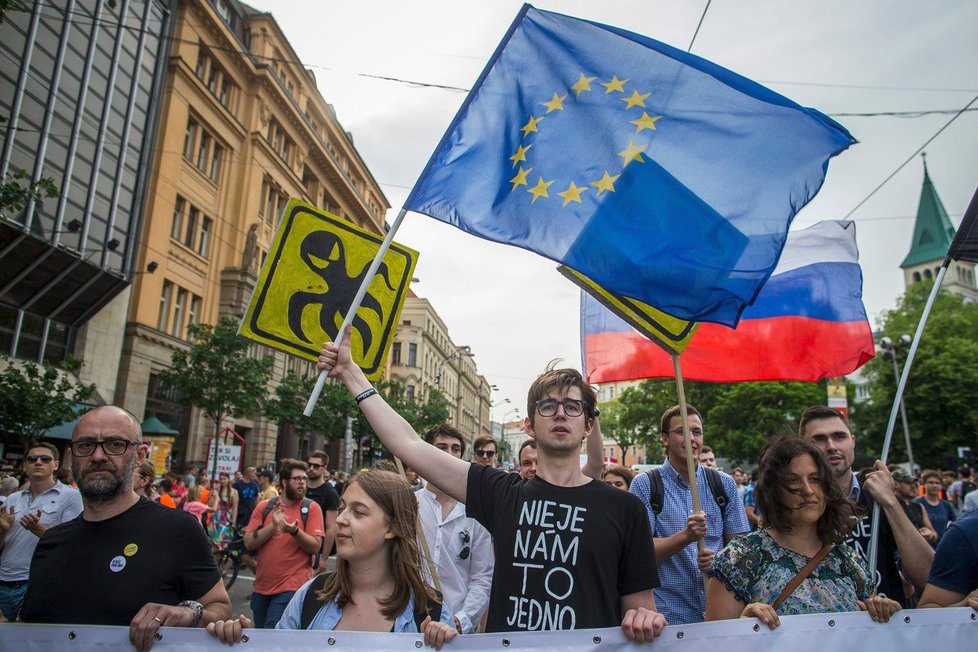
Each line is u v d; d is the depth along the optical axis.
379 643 2.44
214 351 23.02
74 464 2.87
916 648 2.59
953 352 43.00
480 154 3.55
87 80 20.73
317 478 7.03
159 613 2.49
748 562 2.79
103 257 21.86
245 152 32.78
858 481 4.00
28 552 5.29
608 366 4.77
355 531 2.62
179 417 27.83
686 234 3.51
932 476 8.78
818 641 2.54
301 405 30.53
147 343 25.50
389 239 3.34
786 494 2.76
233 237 31.91
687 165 3.59
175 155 27.17
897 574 3.74
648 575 2.62
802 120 3.53
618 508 2.69
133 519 2.88
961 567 2.76
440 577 4.02
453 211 3.45
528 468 5.08
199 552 2.91
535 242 3.49
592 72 3.71
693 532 3.31
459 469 2.91
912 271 105.12
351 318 3.21
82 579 2.73
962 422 42.00
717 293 3.43
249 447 33.50
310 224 4.00
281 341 3.81
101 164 21.58
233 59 31.67
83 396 13.81
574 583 2.55
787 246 5.04
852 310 4.82
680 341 3.59
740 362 4.79
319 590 2.77
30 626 2.45
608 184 3.59
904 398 43.72
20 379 12.67
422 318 68.94
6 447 16.39
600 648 2.43
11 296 19.62
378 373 3.96
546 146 3.62
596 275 3.46
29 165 18.78
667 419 4.34
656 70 3.69
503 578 2.64
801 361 4.75
